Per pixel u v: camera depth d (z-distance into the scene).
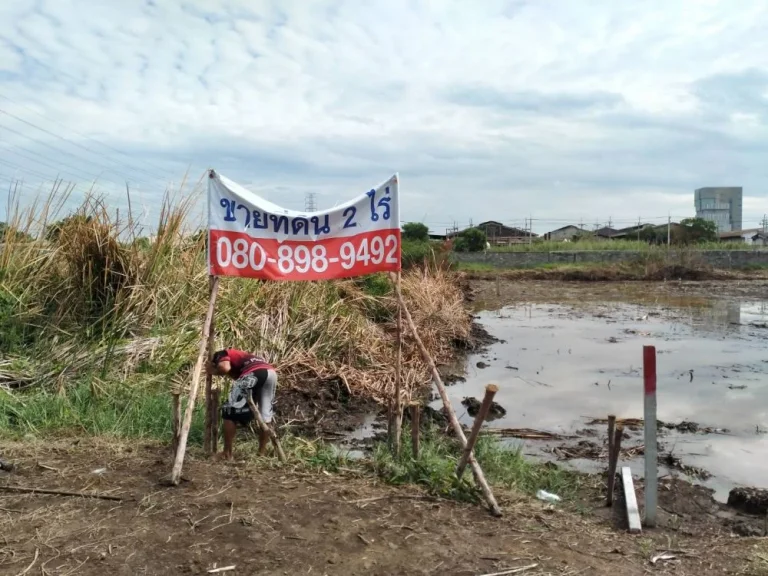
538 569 3.88
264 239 5.71
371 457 6.38
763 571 4.04
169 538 4.02
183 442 5.09
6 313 8.18
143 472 5.15
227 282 10.27
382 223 5.84
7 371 7.58
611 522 5.04
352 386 9.67
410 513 4.62
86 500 4.57
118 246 8.89
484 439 6.98
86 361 7.99
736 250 43.38
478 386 10.80
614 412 9.12
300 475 5.30
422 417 8.59
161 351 8.60
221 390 7.91
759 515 5.44
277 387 9.22
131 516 4.32
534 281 38.41
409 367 11.02
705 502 5.68
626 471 5.77
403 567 3.81
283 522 4.31
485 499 4.86
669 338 16.02
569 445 7.57
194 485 4.89
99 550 3.85
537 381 11.14
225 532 4.12
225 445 5.94
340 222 5.82
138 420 6.84
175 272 9.59
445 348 13.57
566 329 17.86
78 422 6.64
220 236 5.64
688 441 7.75
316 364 10.08
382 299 14.15
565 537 4.45
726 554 4.32
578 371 11.98
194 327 9.23
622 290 32.38
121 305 8.73
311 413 8.62
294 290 11.08
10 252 8.88
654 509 4.88
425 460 5.67
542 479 6.04
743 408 9.24
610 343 15.30
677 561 4.17
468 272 40.53
